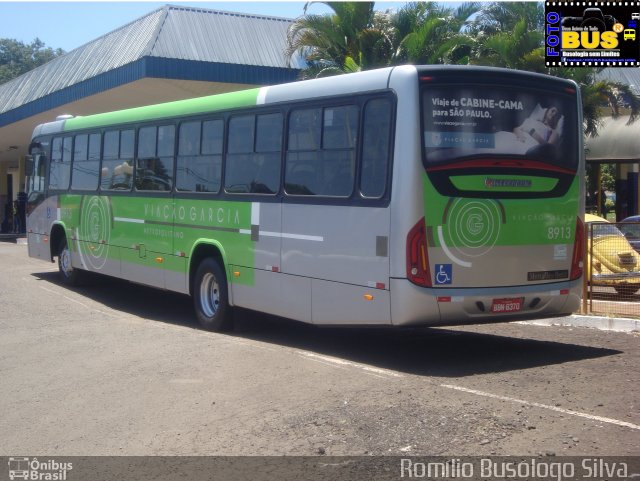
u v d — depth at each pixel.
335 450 6.15
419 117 8.32
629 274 12.78
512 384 7.97
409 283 8.26
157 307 13.98
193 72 20.11
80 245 15.39
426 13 21.03
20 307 13.77
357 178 8.83
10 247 27.94
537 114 9.11
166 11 20.88
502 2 22.91
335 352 9.74
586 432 6.40
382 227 8.47
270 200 10.11
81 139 15.38
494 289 8.75
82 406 7.67
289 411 7.17
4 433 6.98
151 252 12.79
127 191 13.52
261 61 21.28
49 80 27.69
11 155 42.62
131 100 23.91
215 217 11.18
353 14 20.70
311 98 9.55
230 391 7.93
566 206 9.34
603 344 10.21
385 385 7.96
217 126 11.27
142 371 8.91
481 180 8.64
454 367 8.81
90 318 12.63
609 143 27.66
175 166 12.17
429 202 8.31
